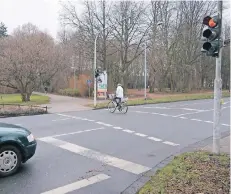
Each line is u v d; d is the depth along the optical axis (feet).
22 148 20.02
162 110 67.36
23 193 16.39
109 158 24.00
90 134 34.91
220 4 22.06
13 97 127.65
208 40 22.40
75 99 112.88
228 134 35.58
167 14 144.46
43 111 62.39
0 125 20.63
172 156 24.77
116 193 16.49
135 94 137.90
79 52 125.70
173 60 150.71
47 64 96.02
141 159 23.81
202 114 58.75
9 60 88.94
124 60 129.29
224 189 15.51
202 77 186.19
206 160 21.83
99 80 107.45
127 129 38.78
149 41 128.16
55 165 21.79
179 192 15.19
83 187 17.42
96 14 117.50
